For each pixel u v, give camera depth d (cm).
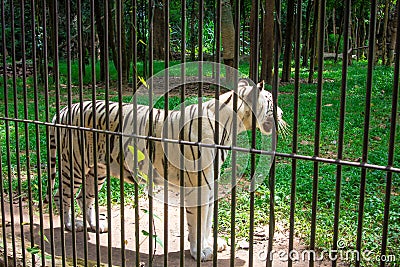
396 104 198
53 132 464
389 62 2027
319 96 217
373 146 804
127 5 1719
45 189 605
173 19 2159
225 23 552
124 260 300
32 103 1202
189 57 1747
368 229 471
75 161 452
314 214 229
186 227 494
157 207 561
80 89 303
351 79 1661
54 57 312
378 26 2755
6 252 369
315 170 224
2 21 340
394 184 618
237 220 509
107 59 284
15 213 525
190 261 421
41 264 373
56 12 305
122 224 296
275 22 223
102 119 427
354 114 1056
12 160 717
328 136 869
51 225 340
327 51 2964
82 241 462
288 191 588
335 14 3155
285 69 1681
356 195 573
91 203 485
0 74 1638
